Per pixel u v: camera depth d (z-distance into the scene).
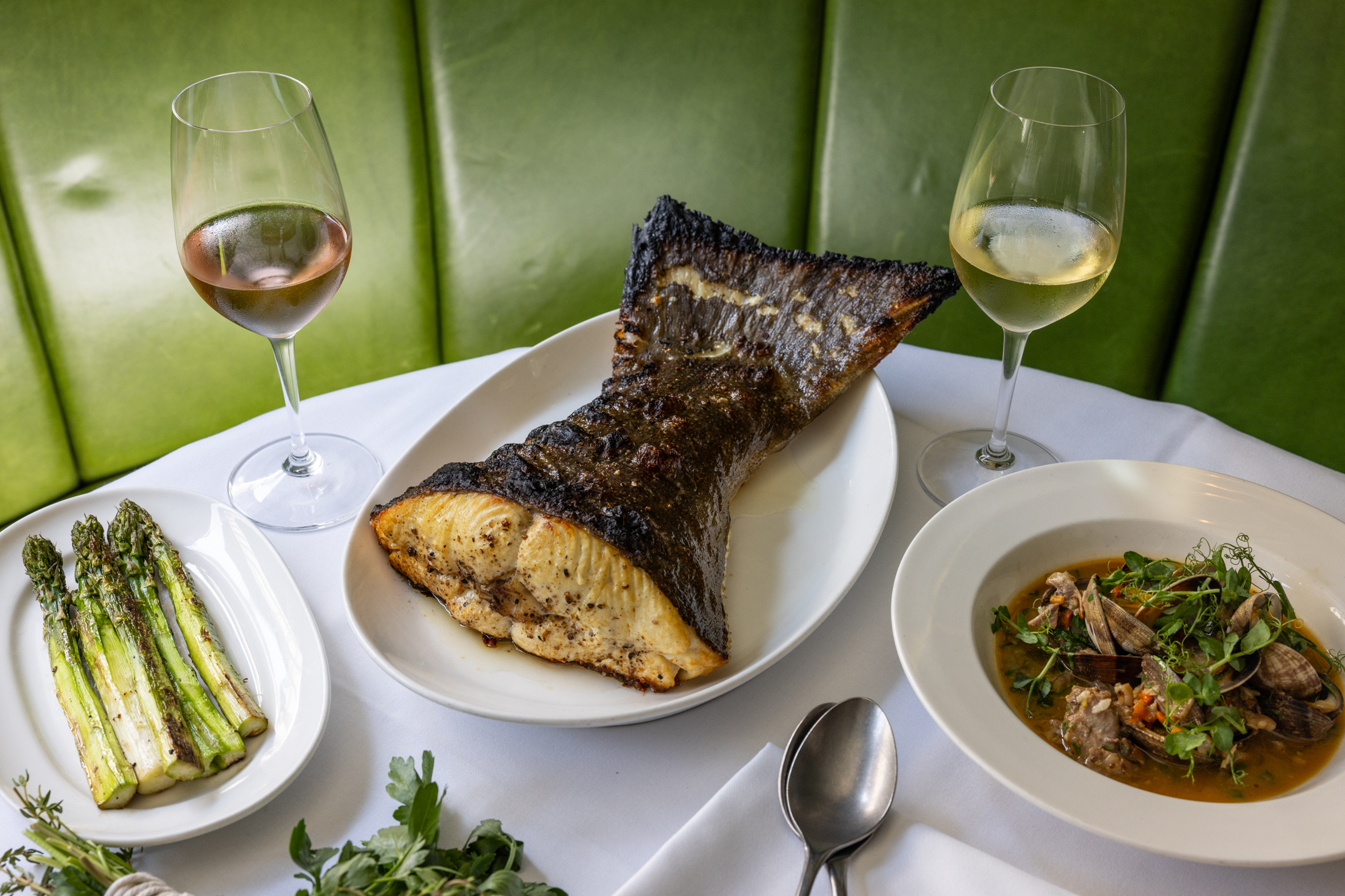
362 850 0.69
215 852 0.71
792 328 0.95
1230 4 1.14
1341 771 0.70
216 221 0.82
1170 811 0.68
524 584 0.77
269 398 1.33
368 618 0.80
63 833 0.69
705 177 1.30
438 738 0.76
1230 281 1.24
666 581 0.76
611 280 1.35
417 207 1.33
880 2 1.22
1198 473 0.83
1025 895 0.67
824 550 0.85
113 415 1.26
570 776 0.74
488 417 0.94
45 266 1.18
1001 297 0.83
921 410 0.96
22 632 0.80
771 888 0.69
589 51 1.25
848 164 1.29
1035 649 0.77
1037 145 0.82
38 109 1.13
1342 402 1.23
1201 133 1.19
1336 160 1.16
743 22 1.24
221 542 0.84
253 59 1.19
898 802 0.73
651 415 0.87
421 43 1.26
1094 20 1.17
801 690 0.78
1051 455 0.92
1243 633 0.74
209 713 0.74
